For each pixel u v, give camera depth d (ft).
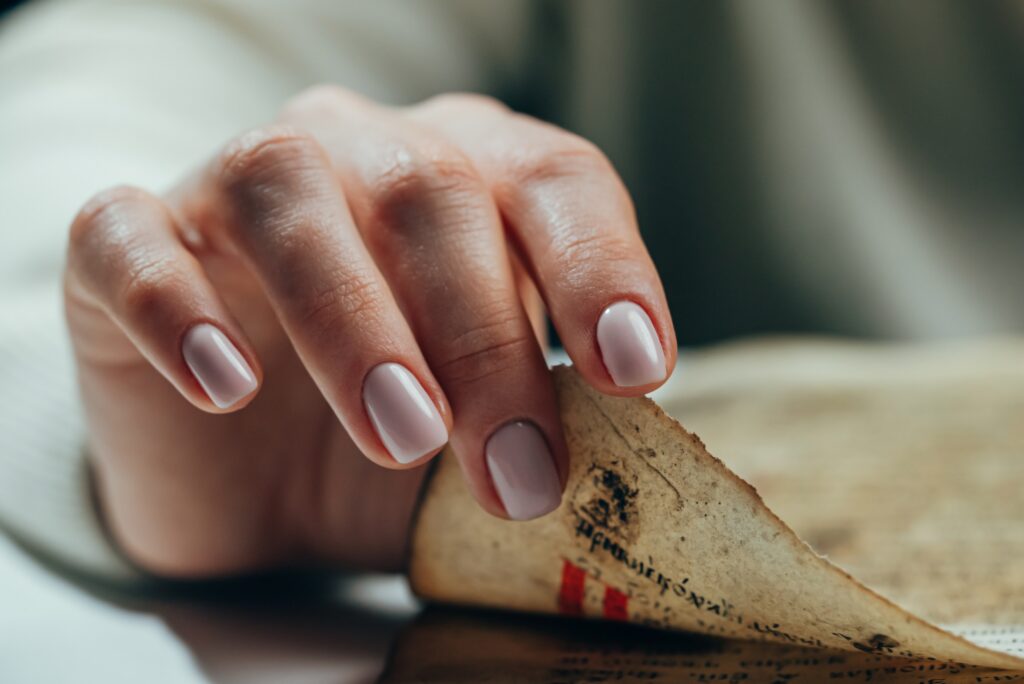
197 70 2.13
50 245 1.43
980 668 0.72
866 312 3.00
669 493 0.76
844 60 2.99
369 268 0.78
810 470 1.30
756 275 3.09
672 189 3.13
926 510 1.13
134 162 1.62
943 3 2.92
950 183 2.98
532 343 0.78
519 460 0.76
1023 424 1.47
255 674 0.84
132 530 1.03
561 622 0.87
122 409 0.96
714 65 3.03
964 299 2.94
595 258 0.78
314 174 0.83
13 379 1.18
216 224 0.84
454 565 0.87
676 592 0.79
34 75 1.99
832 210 3.00
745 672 0.75
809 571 0.72
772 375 1.95
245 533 1.02
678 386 1.91
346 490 1.01
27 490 1.09
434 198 0.82
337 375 0.76
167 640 0.92
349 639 0.92
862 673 0.74
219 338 0.78
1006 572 0.94
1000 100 2.93
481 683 0.76
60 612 0.98
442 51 2.89
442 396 0.76
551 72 3.23
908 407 1.63
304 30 2.54
